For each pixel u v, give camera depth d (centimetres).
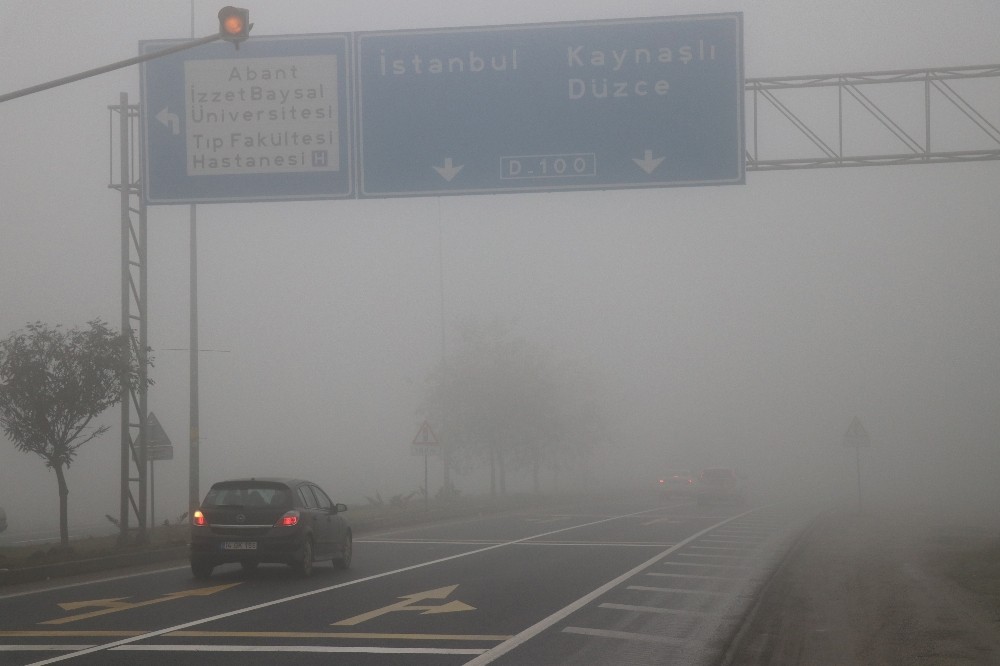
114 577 2738
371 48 3045
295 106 3064
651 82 2956
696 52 2952
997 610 1956
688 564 2972
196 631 1777
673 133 2942
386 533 4447
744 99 2934
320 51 3064
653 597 2236
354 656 1541
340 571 2842
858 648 1609
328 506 2947
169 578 2695
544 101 2981
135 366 3531
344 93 3048
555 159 2967
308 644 1644
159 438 3875
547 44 2991
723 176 2930
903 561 2964
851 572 2717
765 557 3197
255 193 3061
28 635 1741
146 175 3095
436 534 4350
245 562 2645
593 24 2980
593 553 3353
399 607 2078
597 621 1892
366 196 3023
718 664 1495
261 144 3069
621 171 2947
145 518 3491
